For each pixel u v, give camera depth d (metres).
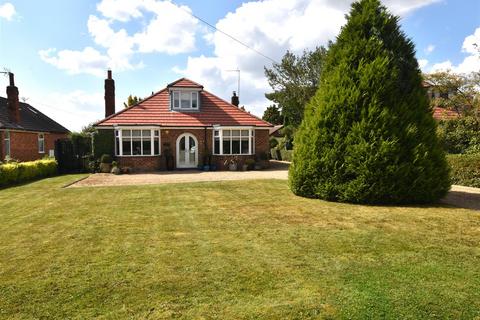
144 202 9.48
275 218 7.28
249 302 3.49
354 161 8.98
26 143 26.72
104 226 6.71
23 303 3.52
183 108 23.17
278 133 46.03
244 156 22.97
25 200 10.19
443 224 6.61
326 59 10.48
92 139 20.91
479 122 16.59
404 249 5.10
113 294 3.69
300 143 10.34
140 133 21.28
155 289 3.79
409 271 4.26
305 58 37.75
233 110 24.09
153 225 6.76
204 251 5.08
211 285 3.88
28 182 15.20
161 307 3.40
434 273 4.20
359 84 9.29
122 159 20.95
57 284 3.94
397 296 3.60
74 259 4.77
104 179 16.30
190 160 22.66
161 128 21.83
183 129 22.36
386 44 9.53
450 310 3.32
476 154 13.48
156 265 4.50
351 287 3.81
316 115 9.84
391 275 4.14
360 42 9.55
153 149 21.47
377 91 9.03
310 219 7.15
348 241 5.52
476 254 4.87
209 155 22.23
